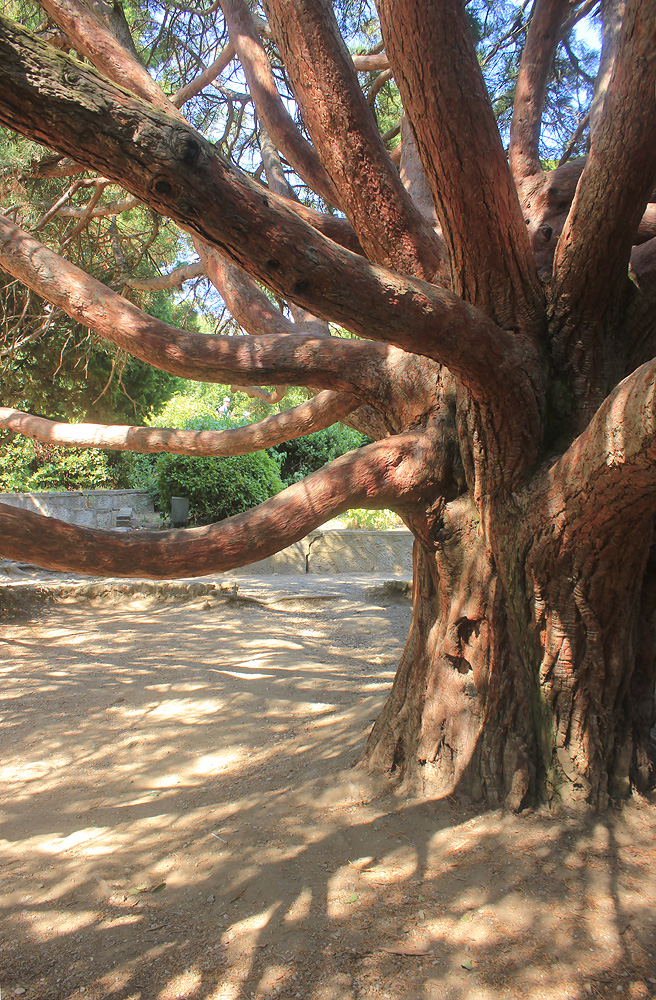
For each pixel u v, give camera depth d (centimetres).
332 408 378
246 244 179
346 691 543
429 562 348
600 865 280
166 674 606
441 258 318
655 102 225
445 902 267
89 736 469
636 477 225
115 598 930
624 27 224
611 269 276
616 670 311
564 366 302
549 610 302
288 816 336
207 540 271
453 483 329
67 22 326
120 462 1603
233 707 510
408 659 368
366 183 302
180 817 349
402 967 238
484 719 328
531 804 316
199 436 398
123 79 325
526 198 350
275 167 559
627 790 317
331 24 274
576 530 271
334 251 193
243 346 300
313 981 233
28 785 400
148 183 161
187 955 248
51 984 236
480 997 224
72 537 250
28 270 283
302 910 268
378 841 307
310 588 995
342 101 284
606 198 251
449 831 308
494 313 288
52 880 299
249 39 424
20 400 1188
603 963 235
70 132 149
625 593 295
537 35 364
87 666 638
